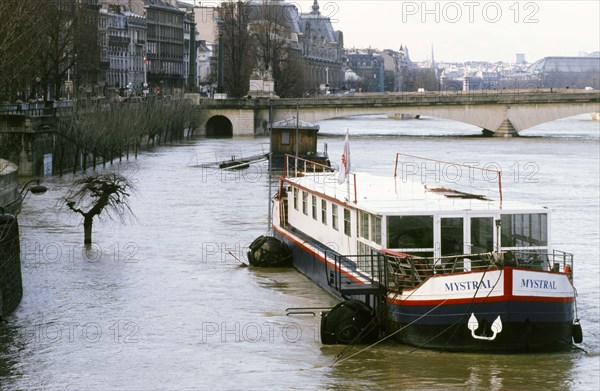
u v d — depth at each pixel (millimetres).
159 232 95812
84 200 110625
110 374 53656
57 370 54312
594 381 51594
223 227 99312
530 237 58594
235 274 76188
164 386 51781
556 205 119500
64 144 158625
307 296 69000
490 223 58344
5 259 63500
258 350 57375
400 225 58500
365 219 61812
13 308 65688
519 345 54719
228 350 57375
